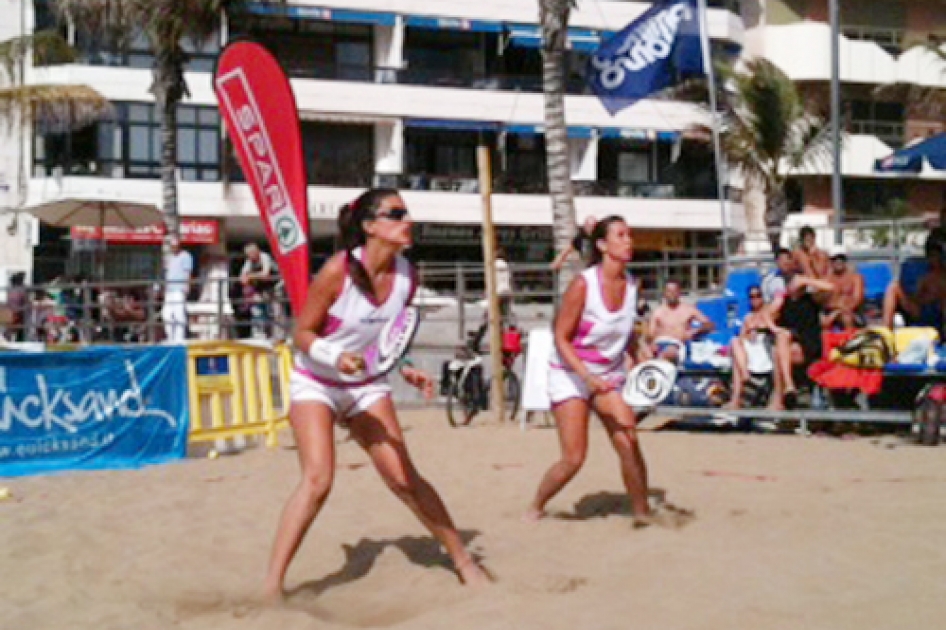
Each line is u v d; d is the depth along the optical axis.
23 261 32.97
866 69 41.19
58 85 29.23
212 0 24.98
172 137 26.59
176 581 5.52
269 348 11.93
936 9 42.69
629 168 40.41
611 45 20.39
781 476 8.60
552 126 19.70
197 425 11.17
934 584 4.86
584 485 8.11
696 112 38.34
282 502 7.74
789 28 40.97
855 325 13.17
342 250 4.83
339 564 5.81
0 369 9.98
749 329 12.76
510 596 4.84
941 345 12.06
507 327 16.23
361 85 35.97
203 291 30.25
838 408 12.48
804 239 13.47
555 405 6.59
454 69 38.72
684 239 40.41
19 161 32.97
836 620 4.32
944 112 37.31
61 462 10.25
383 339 4.95
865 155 40.22
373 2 35.88
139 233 32.78
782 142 31.55
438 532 5.13
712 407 12.67
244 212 34.50
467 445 10.96
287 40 36.69
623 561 5.50
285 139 9.83
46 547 6.43
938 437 10.81
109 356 10.65
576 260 17.61
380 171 36.72
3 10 32.84
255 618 4.74
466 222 37.09
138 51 33.81
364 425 5.07
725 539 5.96
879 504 6.99
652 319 13.61
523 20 37.62
